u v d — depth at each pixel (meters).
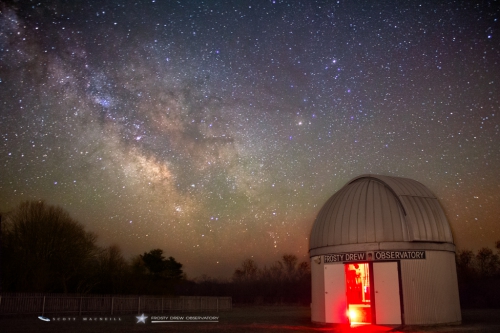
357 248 22.42
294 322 26.44
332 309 23.06
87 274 44.75
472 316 29.42
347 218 23.19
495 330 19.56
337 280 23.08
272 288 73.31
